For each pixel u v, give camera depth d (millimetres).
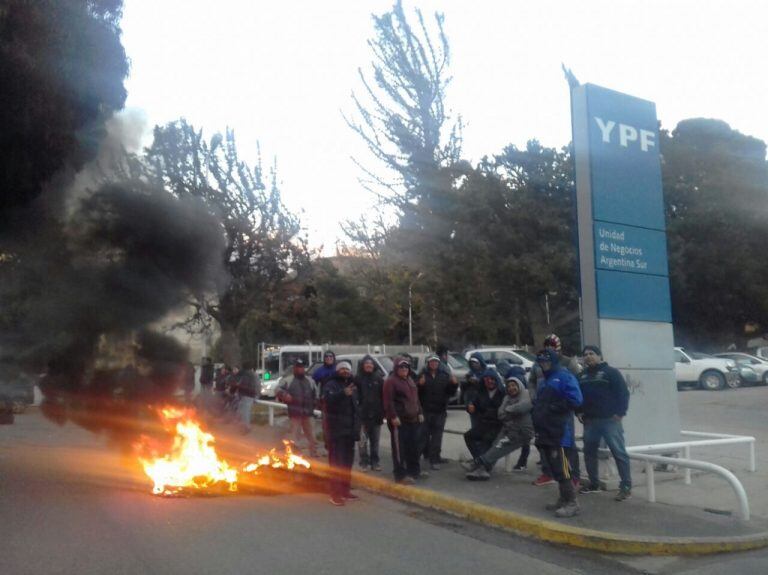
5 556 6309
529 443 9898
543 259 29984
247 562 6211
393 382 9609
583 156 10219
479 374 10133
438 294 32094
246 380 15328
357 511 8453
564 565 6426
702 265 35250
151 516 7910
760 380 26422
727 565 6395
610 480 9391
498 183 30828
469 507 8164
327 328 32688
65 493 9125
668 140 39125
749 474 10023
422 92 32219
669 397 10289
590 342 9961
